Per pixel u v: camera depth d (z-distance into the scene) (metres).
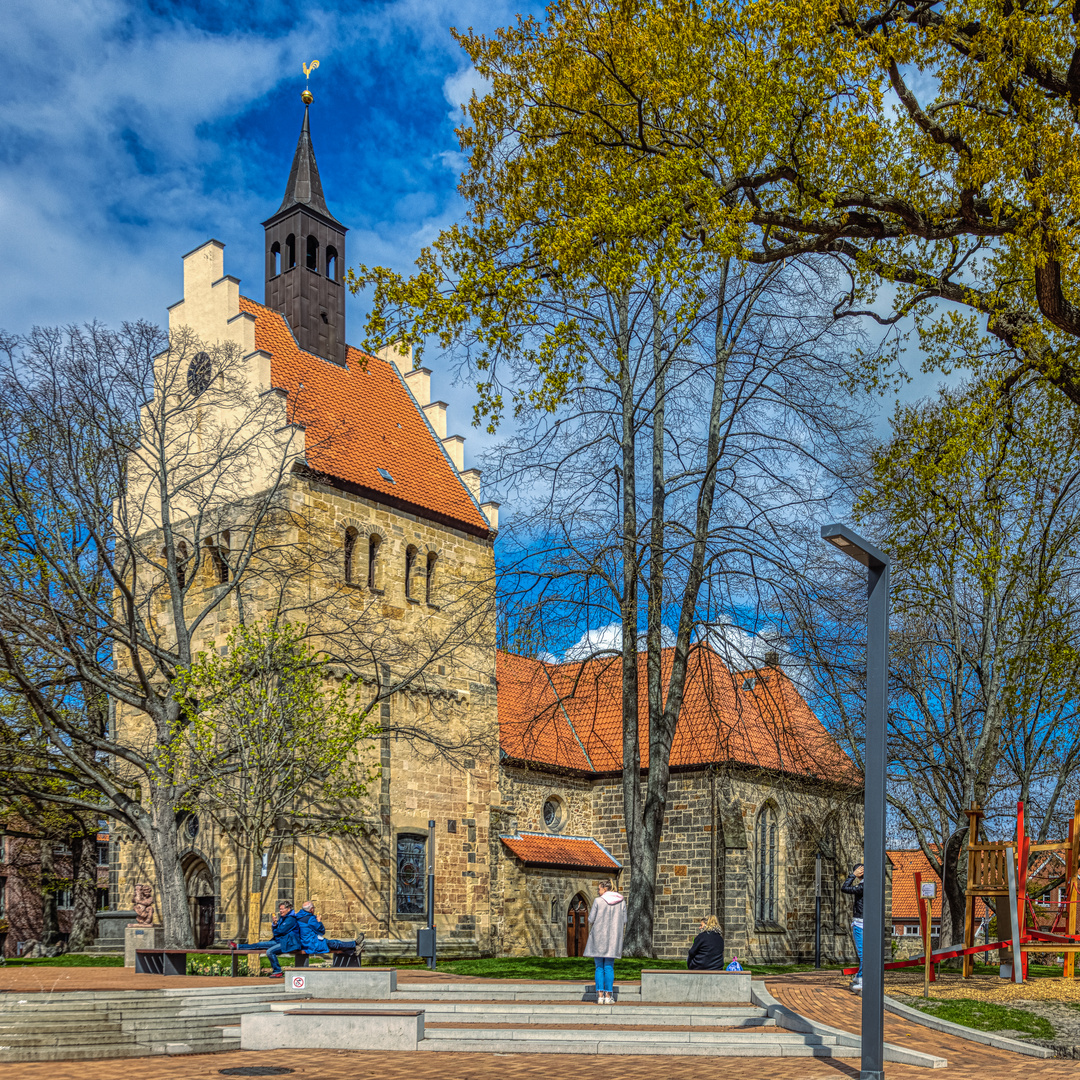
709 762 37.62
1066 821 33.84
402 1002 17.11
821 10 15.93
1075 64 16.02
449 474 39.00
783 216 17.81
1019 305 19.25
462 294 17.59
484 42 19.19
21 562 28.81
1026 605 26.30
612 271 16.67
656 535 27.08
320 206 39.41
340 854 30.72
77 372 28.64
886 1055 12.37
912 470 22.91
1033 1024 14.27
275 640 27.86
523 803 38.34
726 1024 15.03
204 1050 14.23
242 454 32.06
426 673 34.56
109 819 35.06
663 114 18.17
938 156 17.03
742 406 26.81
